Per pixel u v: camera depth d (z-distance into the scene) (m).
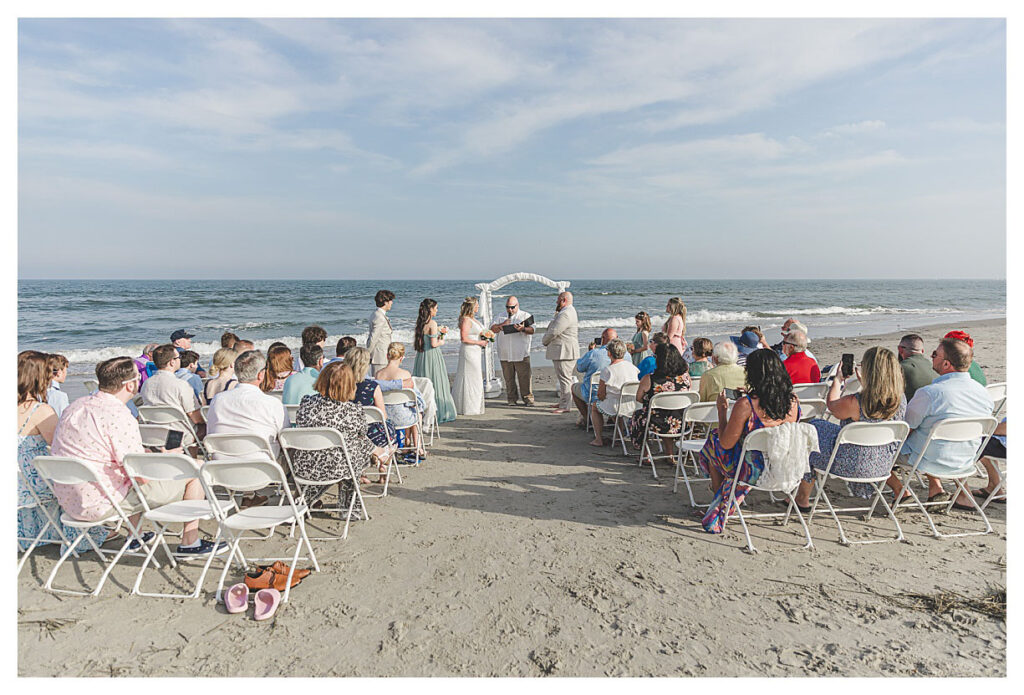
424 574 3.64
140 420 5.29
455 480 5.55
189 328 25.34
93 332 23.73
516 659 2.78
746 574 3.59
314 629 3.04
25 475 3.70
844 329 23.34
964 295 60.66
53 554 3.95
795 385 5.82
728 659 2.76
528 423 8.04
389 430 5.56
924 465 4.17
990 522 4.35
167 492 3.77
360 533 4.29
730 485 4.12
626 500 4.97
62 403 4.81
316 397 4.27
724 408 4.27
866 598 3.29
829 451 4.16
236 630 3.04
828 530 4.26
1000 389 5.61
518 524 4.45
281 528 4.39
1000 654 2.77
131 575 3.66
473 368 8.60
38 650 2.86
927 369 4.95
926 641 2.88
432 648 2.87
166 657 2.81
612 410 6.39
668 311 8.26
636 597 3.33
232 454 3.90
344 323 27.38
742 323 26.75
